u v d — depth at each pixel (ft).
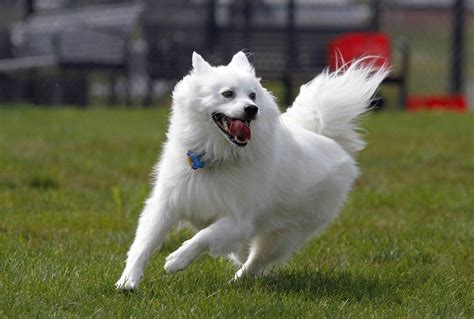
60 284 25.03
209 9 96.94
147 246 25.86
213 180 25.90
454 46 102.94
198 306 23.54
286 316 23.02
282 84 100.83
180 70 97.40
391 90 106.32
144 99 98.22
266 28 96.17
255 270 29.09
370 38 87.30
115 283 25.46
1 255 29.14
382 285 27.22
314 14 100.27
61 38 97.25
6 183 44.29
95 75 99.96
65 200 40.57
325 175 29.01
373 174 52.24
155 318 22.34
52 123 74.28
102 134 67.00
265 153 26.32
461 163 56.29
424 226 36.96
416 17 108.27
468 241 34.37
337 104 31.04
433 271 29.27
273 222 28.30
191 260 24.91
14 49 103.91
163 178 26.45
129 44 96.78
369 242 33.60
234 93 26.04
